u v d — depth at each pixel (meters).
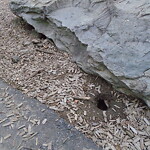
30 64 3.09
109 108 2.51
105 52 2.51
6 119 2.37
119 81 2.48
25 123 2.33
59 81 2.81
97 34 2.72
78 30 2.88
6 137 2.20
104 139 2.20
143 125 2.31
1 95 2.66
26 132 2.25
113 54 2.46
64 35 3.19
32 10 3.52
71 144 2.15
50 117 2.39
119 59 2.41
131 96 2.56
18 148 2.11
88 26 2.84
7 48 3.38
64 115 2.42
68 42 3.17
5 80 2.87
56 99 2.59
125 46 2.43
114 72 2.41
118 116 2.41
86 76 2.87
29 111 2.46
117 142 2.18
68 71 2.96
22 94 2.66
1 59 3.18
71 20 3.05
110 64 2.45
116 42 2.50
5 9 4.48
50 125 2.31
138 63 2.30
